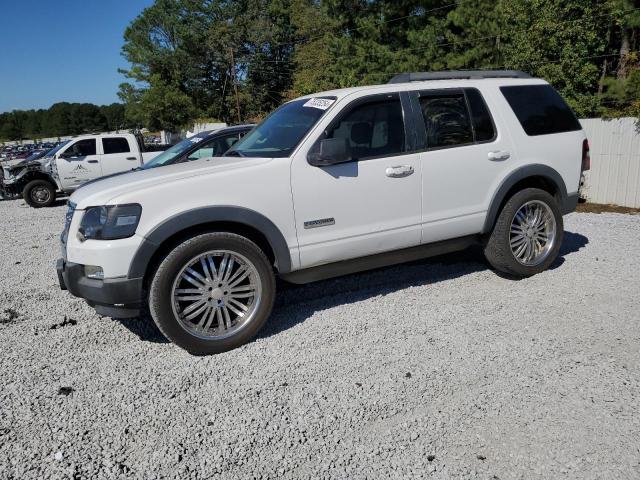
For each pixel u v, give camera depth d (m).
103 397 3.36
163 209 3.79
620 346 3.75
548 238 5.38
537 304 4.59
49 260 7.48
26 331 4.54
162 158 8.62
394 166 4.53
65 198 17.17
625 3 13.90
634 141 10.44
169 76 57.22
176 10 56.97
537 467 2.57
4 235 9.95
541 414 2.98
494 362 3.59
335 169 4.31
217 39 52.78
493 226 5.13
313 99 4.85
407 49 22.50
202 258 3.89
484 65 17.80
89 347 4.18
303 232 4.22
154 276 3.76
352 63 25.80
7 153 40.56
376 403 3.16
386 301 4.83
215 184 3.93
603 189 11.05
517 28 15.91
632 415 2.94
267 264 4.09
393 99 4.65
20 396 3.40
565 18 14.73
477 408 3.07
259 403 3.22
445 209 4.82
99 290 3.73
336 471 2.60
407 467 2.61
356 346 3.93
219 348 3.94
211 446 2.83
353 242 4.43
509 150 5.11
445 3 22.73
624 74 15.31
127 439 2.91
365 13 26.86
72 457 2.76
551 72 14.66
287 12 52.75
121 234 3.70
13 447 2.86
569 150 5.48
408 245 4.72
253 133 5.15
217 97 57.62
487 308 4.55
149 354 4.01
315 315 4.60
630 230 7.48
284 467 2.64
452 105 4.92
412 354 3.76
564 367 3.49
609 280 5.14
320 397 3.25
